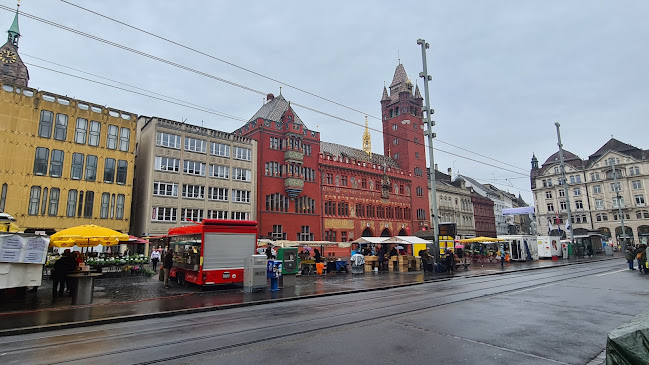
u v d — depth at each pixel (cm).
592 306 1249
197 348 805
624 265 3316
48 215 3434
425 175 7412
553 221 9562
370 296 1630
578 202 9288
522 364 686
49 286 2047
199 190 4350
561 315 1106
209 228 1934
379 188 6462
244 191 4750
